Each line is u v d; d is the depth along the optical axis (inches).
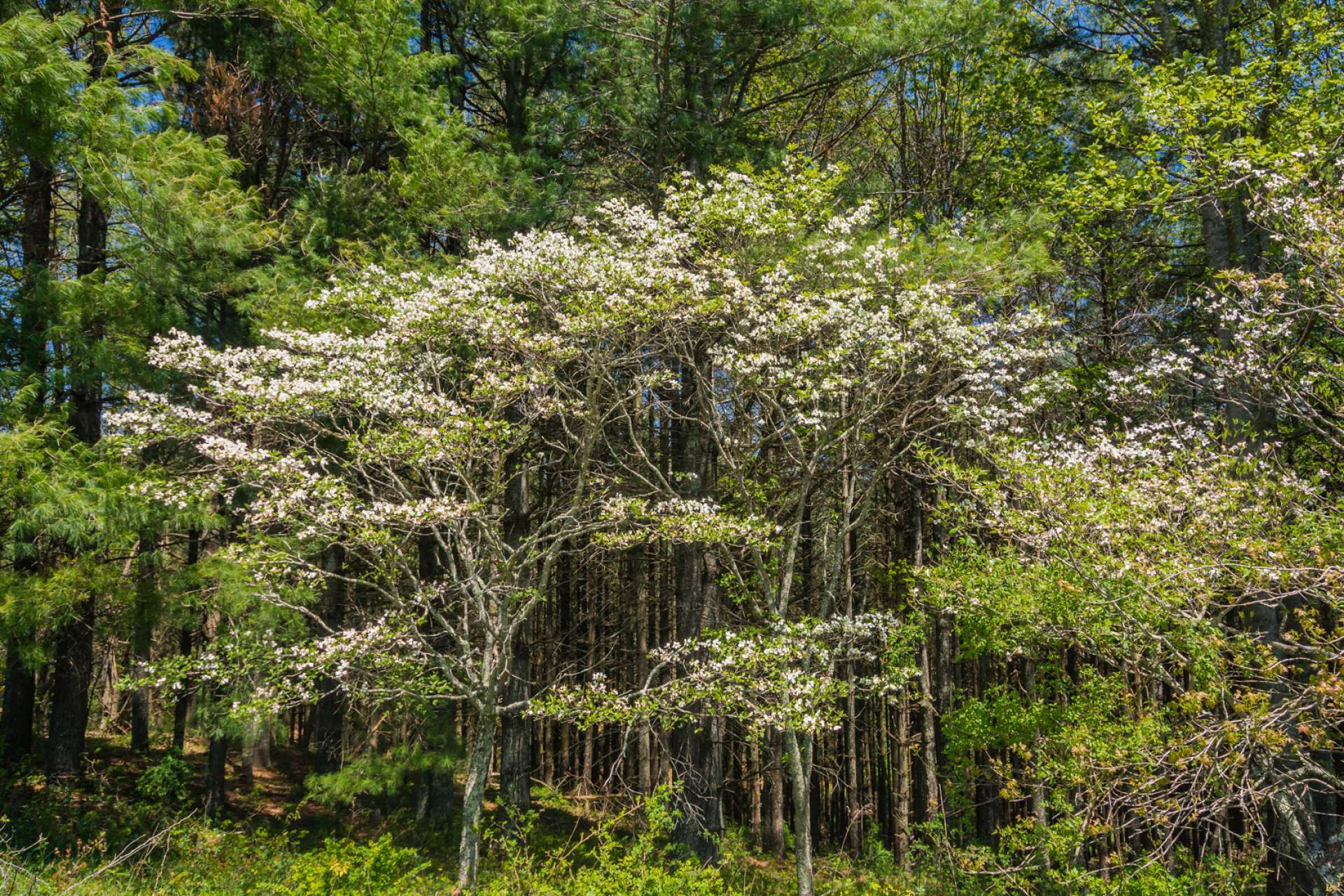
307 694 324.2
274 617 373.4
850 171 582.2
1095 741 274.4
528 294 371.9
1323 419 291.4
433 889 375.2
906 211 564.1
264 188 465.4
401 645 342.0
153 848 377.7
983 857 365.7
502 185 460.4
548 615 710.5
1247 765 227.8
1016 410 396.8
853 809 600.1
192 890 333.1
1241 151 326.0
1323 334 363.9
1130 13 485.1
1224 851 369.1
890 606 608.7
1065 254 489.7
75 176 373.4
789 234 387.2
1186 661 275.0
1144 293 484.4
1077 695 390.9
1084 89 545.3
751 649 357.4
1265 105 375.6
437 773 526.9
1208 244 410.3
